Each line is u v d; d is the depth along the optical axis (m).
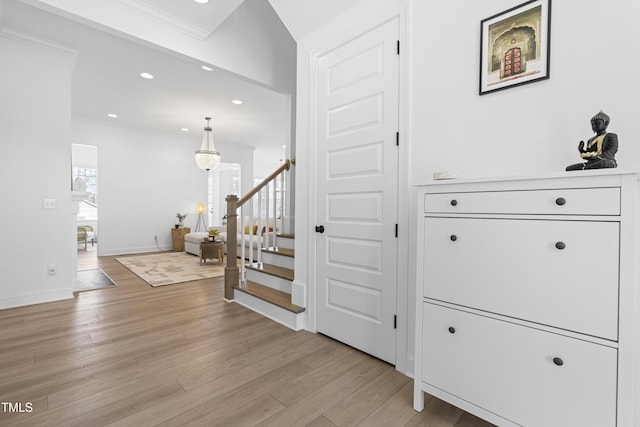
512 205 1.14
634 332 0.90
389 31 1.92
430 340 1.40
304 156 2.54
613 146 1.03
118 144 6.55
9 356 1.99
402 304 1.83
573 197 1.01
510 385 1.15
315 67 2.43
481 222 1.23
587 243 0.98
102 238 6.36
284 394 1.61
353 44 2.14
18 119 3.00
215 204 10.08
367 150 2.05
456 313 1.31
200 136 7.66
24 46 3.02
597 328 0.96
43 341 2.23
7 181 2.95
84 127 6.10
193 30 2.93
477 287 1.24
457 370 1.30
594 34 1.22
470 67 1.57
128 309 2.99
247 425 1.37
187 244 6.73
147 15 2.65
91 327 2.51
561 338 1.03
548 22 1.33
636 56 1.14
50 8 2.25
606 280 0.94
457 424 1.39
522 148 1.41
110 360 1.96
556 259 1.04
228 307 3.07
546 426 1.06
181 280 4.21
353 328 2.14
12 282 2.99
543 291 1.07
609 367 0.94
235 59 3.41
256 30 3.63
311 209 2.45
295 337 2.35
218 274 4.62
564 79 1.29
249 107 5.43
